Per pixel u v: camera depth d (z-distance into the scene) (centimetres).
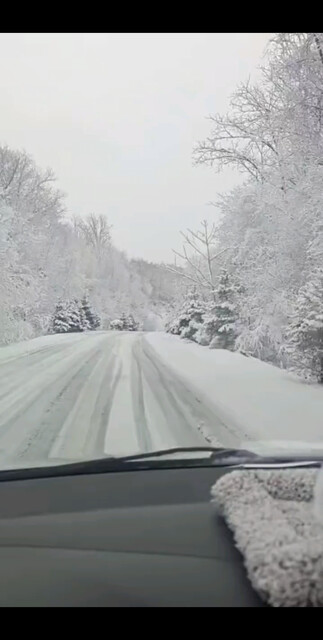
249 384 1121
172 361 1623
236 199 2102
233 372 1338
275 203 1623
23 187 3844
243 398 946
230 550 146
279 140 1612
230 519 157
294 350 1225
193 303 3025
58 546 161
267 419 762
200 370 1383
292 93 1391
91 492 220
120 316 5869
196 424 729
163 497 207
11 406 870
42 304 3428
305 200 1470
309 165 1388
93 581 136
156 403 893
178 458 282
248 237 1848
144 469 260
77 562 148
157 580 133
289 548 122
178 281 3581
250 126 1766
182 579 131
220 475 241
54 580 138
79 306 4759
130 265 8069
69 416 785
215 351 2028
